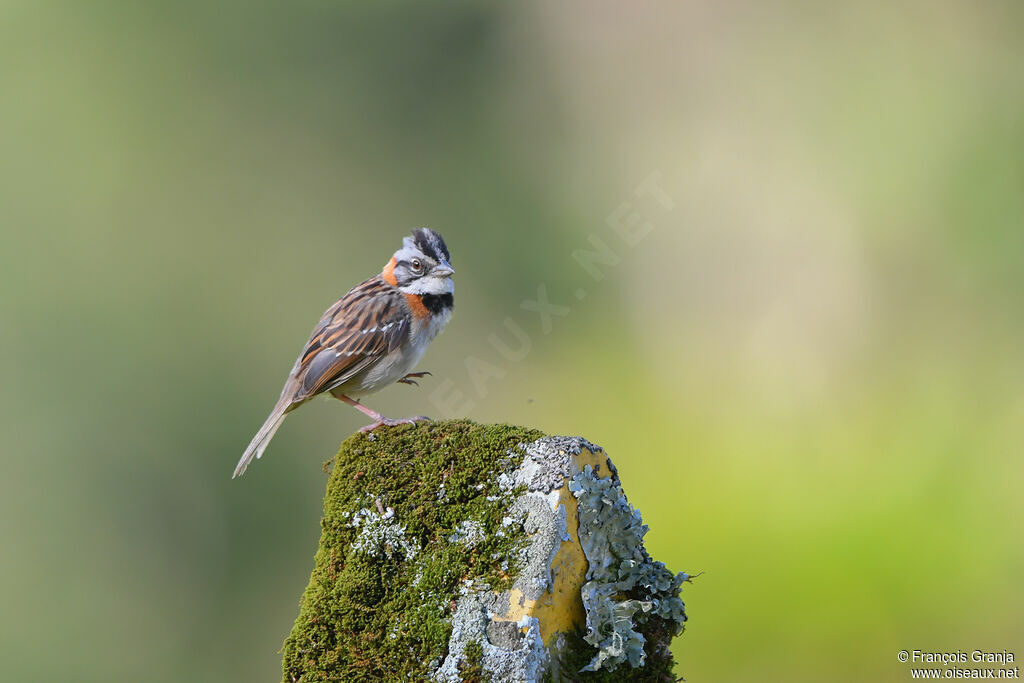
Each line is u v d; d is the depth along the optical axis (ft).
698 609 37.78
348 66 57.00
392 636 15.06
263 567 51.60
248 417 54.80
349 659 15.16
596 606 15.44
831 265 46.98
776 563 39.27
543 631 14.94
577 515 15.47
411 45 56.59
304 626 15.44
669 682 15.79
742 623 37.24
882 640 35.96
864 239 47.47
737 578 38.81
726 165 50.06
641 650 15.42
